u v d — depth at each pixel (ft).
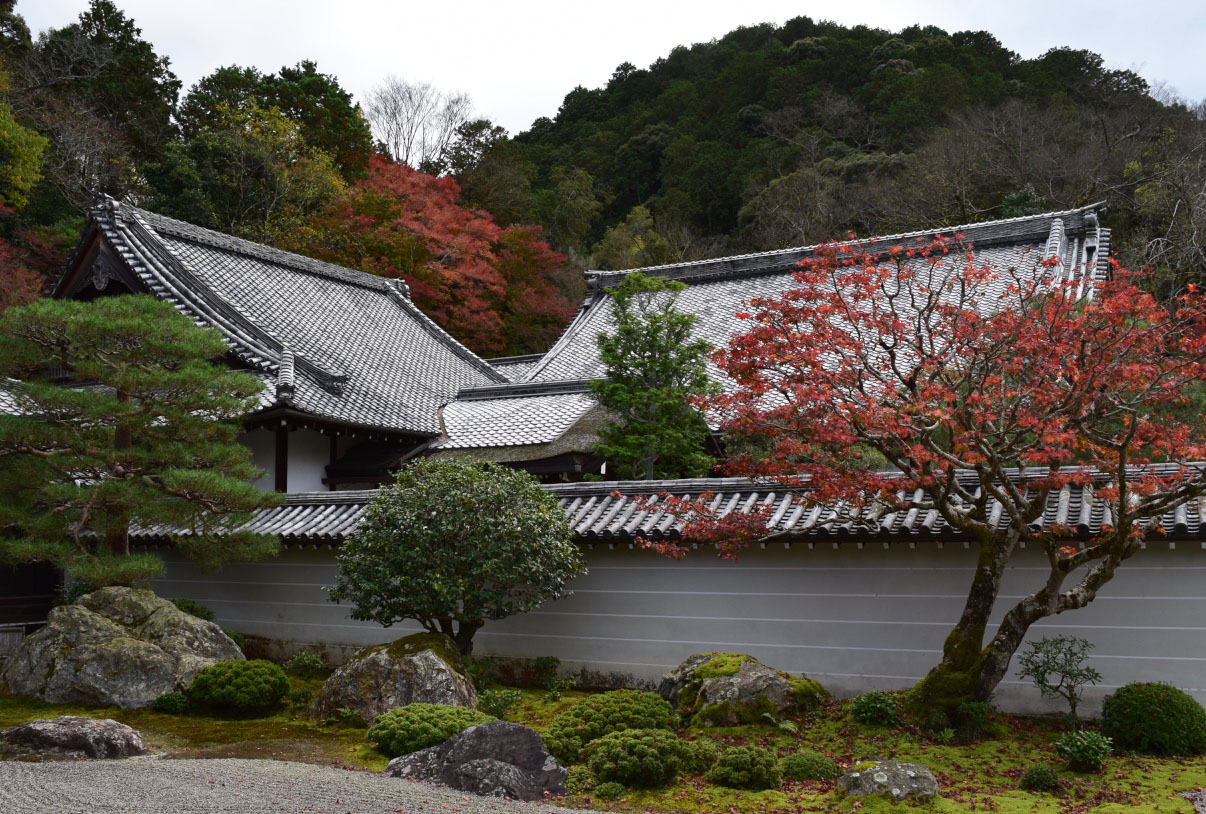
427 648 32.68
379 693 30.99
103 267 66.69
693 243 150.82
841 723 29.53
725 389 59.62
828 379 26.73
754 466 31.01
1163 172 103.40
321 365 64.95
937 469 29.50
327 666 43.62
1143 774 24.85
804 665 35.58
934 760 26.21
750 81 183.01
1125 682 31.07
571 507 39.93
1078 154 117.70
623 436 49.16
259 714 33.04
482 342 109.09
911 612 34.30
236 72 132.87
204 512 39.60
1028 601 28.32
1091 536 30.17
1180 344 25.20
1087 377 24.49
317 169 117.29
